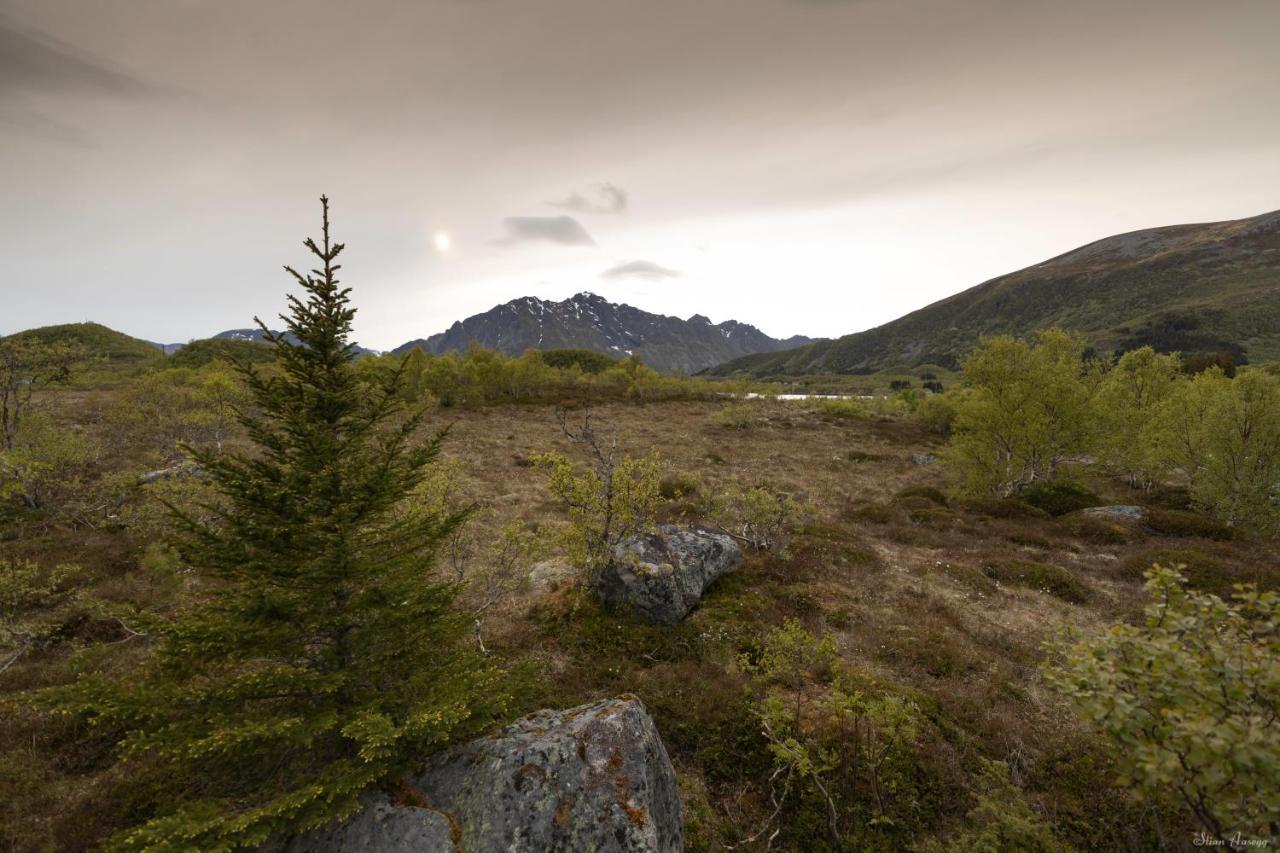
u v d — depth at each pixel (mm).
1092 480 33031
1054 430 27953
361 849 5672
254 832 5098
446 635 7480
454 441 40281
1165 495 29719
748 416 57688
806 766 7383
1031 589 16891
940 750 9039
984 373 28906
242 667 8594
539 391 74438
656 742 7422
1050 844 6742
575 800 6059
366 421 6828
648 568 13461
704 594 15008
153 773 7609
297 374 6293
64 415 33094
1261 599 4363
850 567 18062
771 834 7781
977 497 27656
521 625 13062
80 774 8016
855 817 7922
